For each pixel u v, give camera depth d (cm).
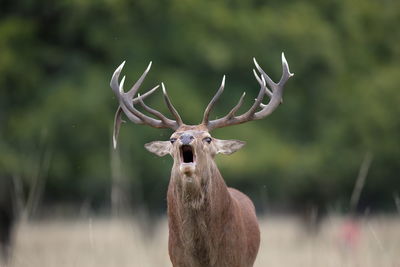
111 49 4222
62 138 4084
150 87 4222
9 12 4306
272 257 2772
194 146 1561
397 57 5250
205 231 1619
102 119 4088
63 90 4103
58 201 4841
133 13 4238
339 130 4769
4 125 4147
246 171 4197
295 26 4444
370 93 4909
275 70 4434
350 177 5016
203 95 4297
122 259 2400
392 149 4969
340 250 2317
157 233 4769
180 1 4238
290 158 4378
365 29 5144
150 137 4172
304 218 4859
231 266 1677
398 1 5262
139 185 4212
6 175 3859
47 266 2275
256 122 4438
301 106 4672
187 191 1570
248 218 1791
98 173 4084
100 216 4825
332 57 4547
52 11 4253
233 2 4478
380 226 2617
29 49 4194
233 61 4344
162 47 4306
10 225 3919
